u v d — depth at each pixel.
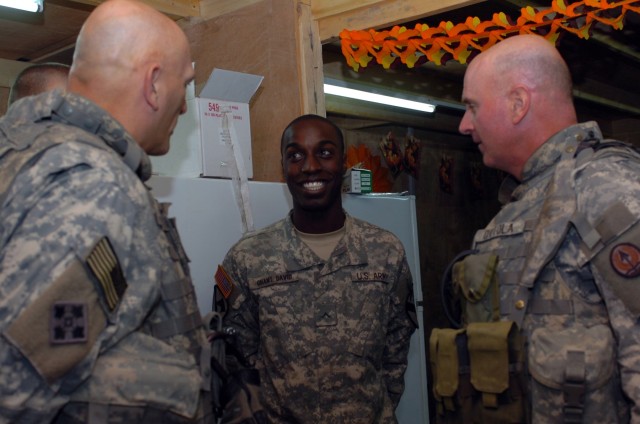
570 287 1.18
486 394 1.22
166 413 1.02
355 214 2.46
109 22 1.16
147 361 1.02
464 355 1.29
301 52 2.54
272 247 1.97
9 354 0.89
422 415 2.60
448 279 1.42
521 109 1.30
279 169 2.58
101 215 0.96
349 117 4.57
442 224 5.62
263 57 2.64
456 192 5.84
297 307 1.88
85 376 0.95
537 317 1.21
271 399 1.85
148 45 1.17
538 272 1.20
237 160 2.16
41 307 0.90
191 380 1.07
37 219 0.94
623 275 1.08
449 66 3.89
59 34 2.83
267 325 1.88
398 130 5.12
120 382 0.98
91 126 1.09
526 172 1.32
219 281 1.94
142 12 1.19
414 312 2.05
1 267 0.92
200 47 2.87
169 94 1.21
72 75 1.18
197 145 2.12
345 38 2.48
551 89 1.30
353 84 3.57
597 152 1.21
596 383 1.10
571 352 1.12
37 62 3.13
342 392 1.82
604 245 1.11
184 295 1.15
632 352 1.08
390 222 2.62
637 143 5.85
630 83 4.80
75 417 0.96
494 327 1.23
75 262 0.92
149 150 1.25
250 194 2.17
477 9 3.18
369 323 1.90
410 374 2.60
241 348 1.95
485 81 1.34
